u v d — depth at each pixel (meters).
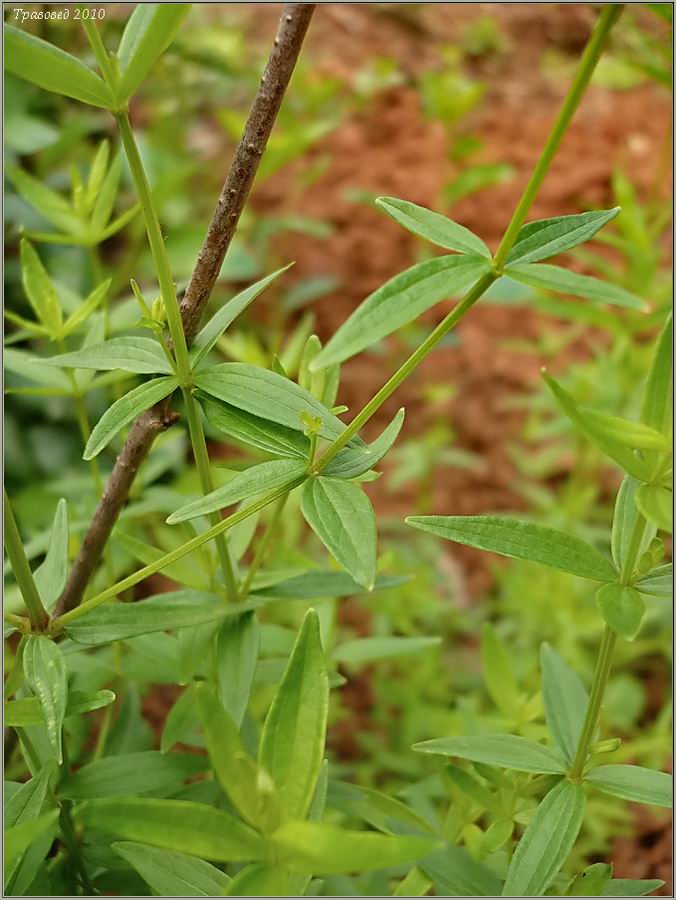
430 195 0.75
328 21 0.97
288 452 0.23
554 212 0.75
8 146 0.51
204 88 0.71
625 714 0.43
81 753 0.33
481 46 1.00
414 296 0.21
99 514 0.26
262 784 0.18
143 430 0.25
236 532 0.29
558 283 0.21
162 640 0.30
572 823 0.23
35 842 0.24
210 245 0.24
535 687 0.40
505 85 0.96
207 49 0.71
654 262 0.48
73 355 0.24
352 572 0.20
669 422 0.21
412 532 0.58
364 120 0.81
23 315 0.54
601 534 0.49
